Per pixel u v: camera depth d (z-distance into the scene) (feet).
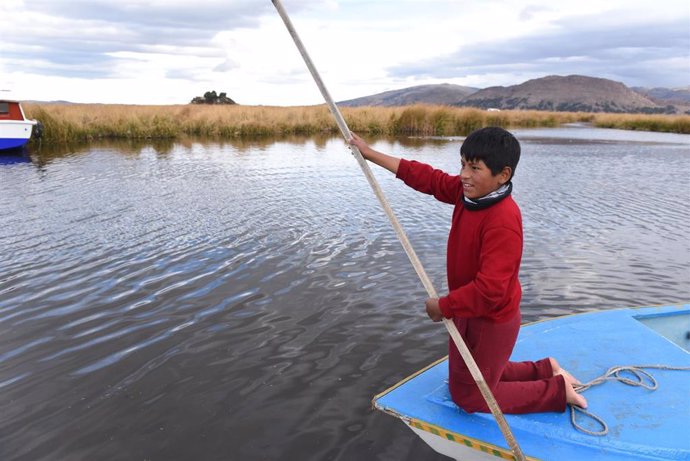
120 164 53.11
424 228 27.37
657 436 8.69
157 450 10.62
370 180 9.01
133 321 16.31
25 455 10.46
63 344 14.93
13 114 64.49
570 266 21.94
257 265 21.33
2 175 45.16
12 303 17.65
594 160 61.26
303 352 14.52
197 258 22.18
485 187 8.21
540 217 30.73
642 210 32.96
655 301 18.47
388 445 10.77
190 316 16.67
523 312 17.47
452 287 9.12
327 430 11.23
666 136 112.57
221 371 13.53
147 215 29.86
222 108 113.70
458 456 9.21
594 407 9.45
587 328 12.37
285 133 103.71
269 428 11.30
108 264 21.43
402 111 105.91
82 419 11.59
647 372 10.50
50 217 29.43
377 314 16.88
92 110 94.53
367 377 13.28
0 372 13.50
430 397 9.82
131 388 12.77
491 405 8.24
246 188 39.11
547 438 8.74
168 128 90.07
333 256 22.52
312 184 41.14
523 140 94.32
